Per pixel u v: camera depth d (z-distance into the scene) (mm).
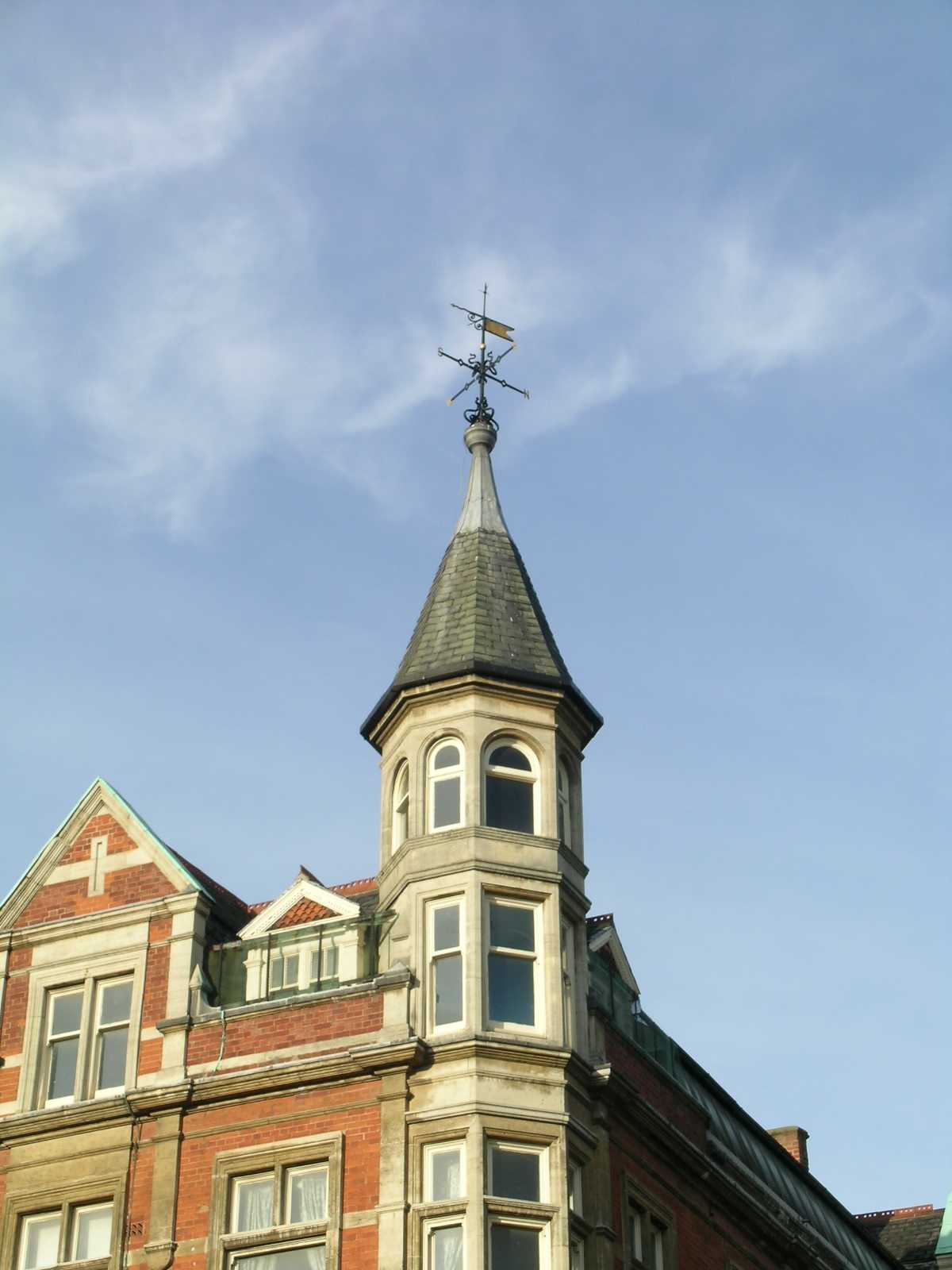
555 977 31219
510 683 33281
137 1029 32406
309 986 32094
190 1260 30141
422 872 31781
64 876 34438
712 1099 39188
